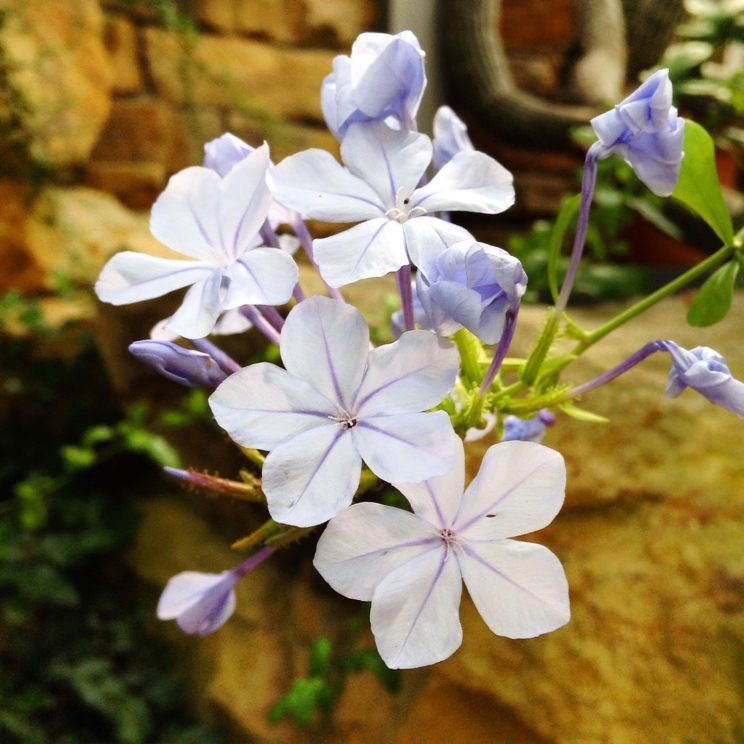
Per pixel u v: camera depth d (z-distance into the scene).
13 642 0.29
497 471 0.08
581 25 0.38
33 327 0.31
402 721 0.21
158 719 0.27
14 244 0.31
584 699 0.17
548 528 0.19
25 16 0.29
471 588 0.08
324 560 0.08
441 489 0.08
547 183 0.39
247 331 0.24
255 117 0.36
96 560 0.31
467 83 0.37
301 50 0.37
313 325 0.08
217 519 0.29
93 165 0.34
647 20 0.39
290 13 0.36
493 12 0.36
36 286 0.32
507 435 0.11
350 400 0.08
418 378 0.08
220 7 0.35
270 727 0.24
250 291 0.08
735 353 0.20
